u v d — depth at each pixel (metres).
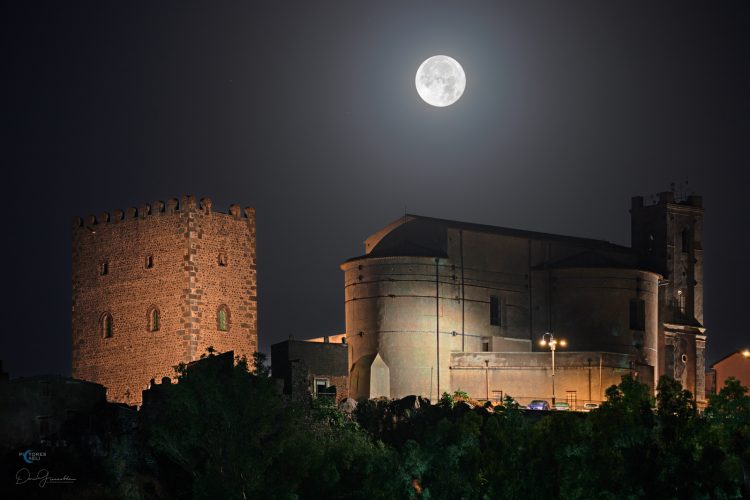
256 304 148.25
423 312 157.12
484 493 117.56
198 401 119.75
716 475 107.06
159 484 122.06
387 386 154.62
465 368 157.62
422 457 120.12
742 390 119.31
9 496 117.50
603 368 155.88
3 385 125.88
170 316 144.38
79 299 151.75
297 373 137.62
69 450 123.62
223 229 146.88
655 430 111.88
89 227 151.75
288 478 117.56
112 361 148.38
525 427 123.75
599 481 109.75
